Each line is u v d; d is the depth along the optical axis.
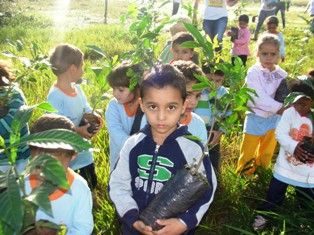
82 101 4.07
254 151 4.78
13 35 12.55
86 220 2.51
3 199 1.55
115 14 21.94
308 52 10.53
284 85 4.50
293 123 3.72
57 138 1.77
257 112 4.62
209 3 9.12
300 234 3.57
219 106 2.88
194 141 2.58
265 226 3.89
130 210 2.53
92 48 3.57
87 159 3.95
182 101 2.43
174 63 3.24
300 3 25.41
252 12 20.55
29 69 3.33
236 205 4.31
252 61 10.19
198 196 2.38
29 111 1.90
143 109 2.45
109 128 3.60
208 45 2.48
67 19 19.64
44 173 1.64
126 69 3.39
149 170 2.57
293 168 3.76
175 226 2.41
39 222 1.93
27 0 24.62
